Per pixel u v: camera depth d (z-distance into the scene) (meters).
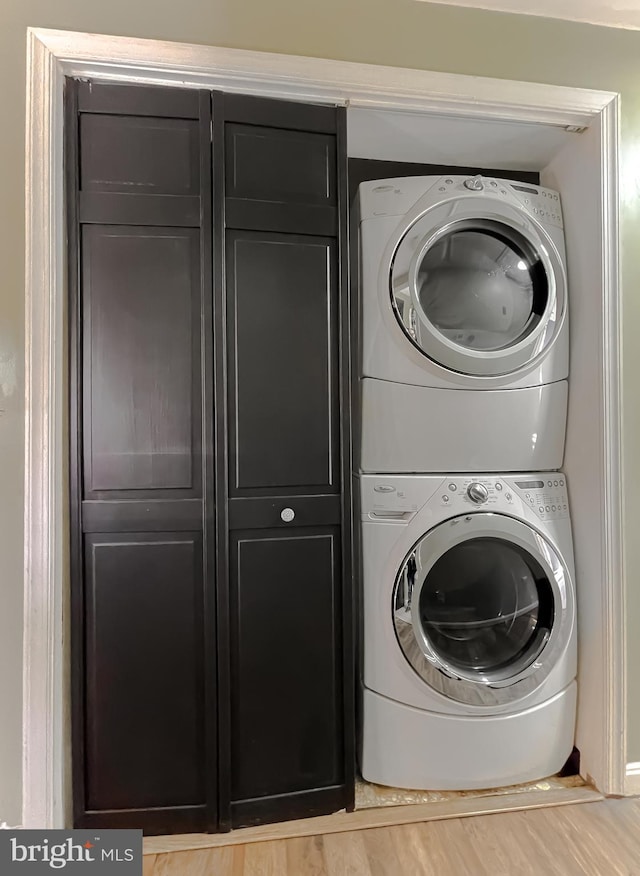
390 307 1.37
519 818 1.31
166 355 1.21
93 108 1.19
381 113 1.34
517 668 1.40
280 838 1.22
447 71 1.32
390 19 1.29
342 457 1.28
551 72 1.38
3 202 1.15
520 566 1.44
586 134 1.44
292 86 1.24
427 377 1.39
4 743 1.14
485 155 1.58
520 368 1.42
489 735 1.37
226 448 1.22
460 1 1.32
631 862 1.17
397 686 1.36
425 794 1.37
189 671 1.22
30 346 1.15
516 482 1.43
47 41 1.15
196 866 1.15
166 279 1.21
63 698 1.18
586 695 1.45
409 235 1.37
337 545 1.29
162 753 1.21
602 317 1.40
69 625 1.20
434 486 1.38
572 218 1.50
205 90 1.23
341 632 1.29
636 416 1.42
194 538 1.22
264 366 1.25
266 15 1.24
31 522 1.15
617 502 1.39
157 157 1.21
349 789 1.29
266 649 1.25
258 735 1.25
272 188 1.25
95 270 1.19
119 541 1.20
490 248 1.45
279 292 1.26
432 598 1.40
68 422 1.19
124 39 1.17
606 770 1.38
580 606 1.47
